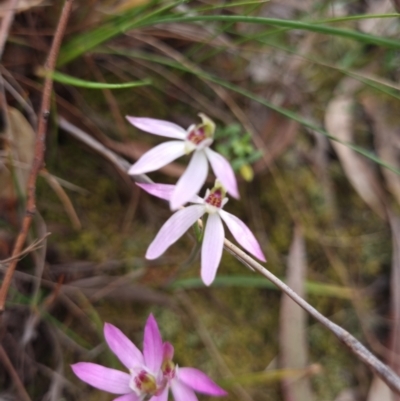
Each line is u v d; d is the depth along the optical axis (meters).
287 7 0.31
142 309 0.26
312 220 0.28
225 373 0.25
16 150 0.25
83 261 0.26
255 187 0.28
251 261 0.22
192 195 0.20
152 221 0.27
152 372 0.20
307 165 0.29
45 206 0.26
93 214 0.27
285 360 0.26
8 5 0.25
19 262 0.25
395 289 0.27
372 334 0.27
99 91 0.28
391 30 0.31
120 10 0.27
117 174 0.27
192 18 0.24
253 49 0.30
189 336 0.26
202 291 0.27
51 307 0.25
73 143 0.27
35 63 0.27
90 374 0.20
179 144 0.20
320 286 0.27
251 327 0.26
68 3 0.22
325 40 0.31
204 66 0.30
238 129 0.28
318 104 0.30
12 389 0.24
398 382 0.19
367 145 0.30
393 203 0.29
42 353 0.24
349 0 0.32
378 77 0.31
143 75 0.28
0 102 0.25
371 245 0.28
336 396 0.26
